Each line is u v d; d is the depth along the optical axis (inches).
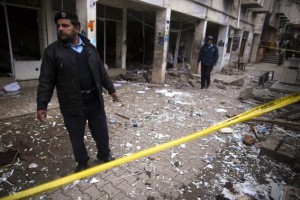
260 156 156.6
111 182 117.7
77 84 100.8
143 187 115.8
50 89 99.8
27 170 124.3
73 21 94.7
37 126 178.5
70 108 103.7
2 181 114.9
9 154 135.1
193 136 82.7
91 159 137.2
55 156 138.9
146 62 601.9
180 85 380.5
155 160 140.3
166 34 356.2
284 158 150.9
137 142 163.5
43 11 290.8
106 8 374.9
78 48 101.6
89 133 169.9
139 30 576.4
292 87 380.8
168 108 246.7
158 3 323.9
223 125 88.7
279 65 871.1
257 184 125.7
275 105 97.9
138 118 210.1
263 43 1019.3
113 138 166.4
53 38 308.0
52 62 96.7
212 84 413.1
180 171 131.7
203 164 141.1
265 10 753.0
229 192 116.9
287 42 892.0
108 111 222.7
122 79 397.1
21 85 287.3
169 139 172.2
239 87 406.3
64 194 107.5
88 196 107.2
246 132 196.7
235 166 142.0
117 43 424.5
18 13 276.4
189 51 685.3
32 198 103.3
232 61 769.6
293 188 105.4
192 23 595.8
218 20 534.6
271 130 204.7
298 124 209.3
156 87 346.9
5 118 185.9
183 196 112.0
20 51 291.7
